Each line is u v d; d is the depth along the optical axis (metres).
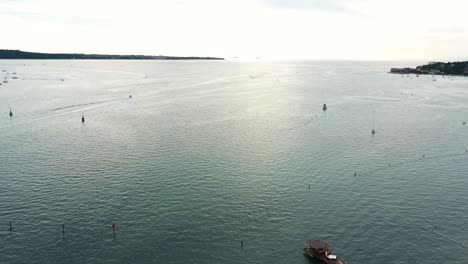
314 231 77.94
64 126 162.62
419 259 69.56
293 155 123.75
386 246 73.25
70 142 137.50
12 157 120.38
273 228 78.88
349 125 169.38
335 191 96.44
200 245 72.94
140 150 127.38
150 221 80.88
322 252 69.06
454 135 152.88
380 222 81.69
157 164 113.69
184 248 72.00
